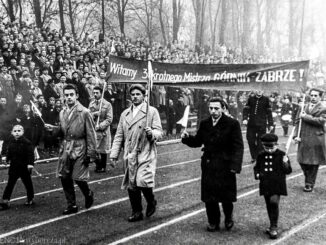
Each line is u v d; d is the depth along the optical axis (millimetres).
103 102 11531
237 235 6582
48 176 10789
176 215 7566
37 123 13000
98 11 38125
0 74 13648
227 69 11961
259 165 6883
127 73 12922
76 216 7488
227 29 45031
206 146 6762
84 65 17938
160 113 20406
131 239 6367
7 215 7559
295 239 6418
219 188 6586
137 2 41281
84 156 7660
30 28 18953
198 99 22109
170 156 14039
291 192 9273
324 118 9289
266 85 11422
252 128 12664
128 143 7270
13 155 8047
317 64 35469
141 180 7062
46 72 15594
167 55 23078
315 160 9273
